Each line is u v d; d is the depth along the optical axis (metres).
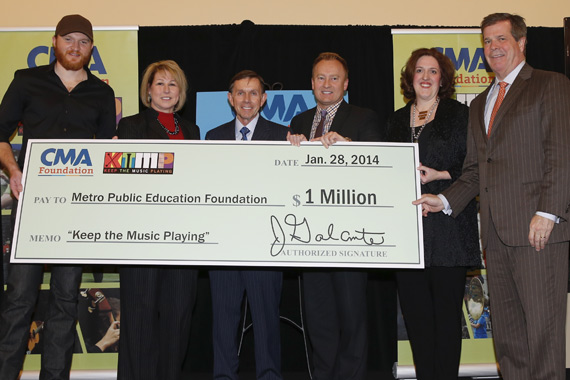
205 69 3.70
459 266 2.66
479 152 2.62
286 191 2.64
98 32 3.57
